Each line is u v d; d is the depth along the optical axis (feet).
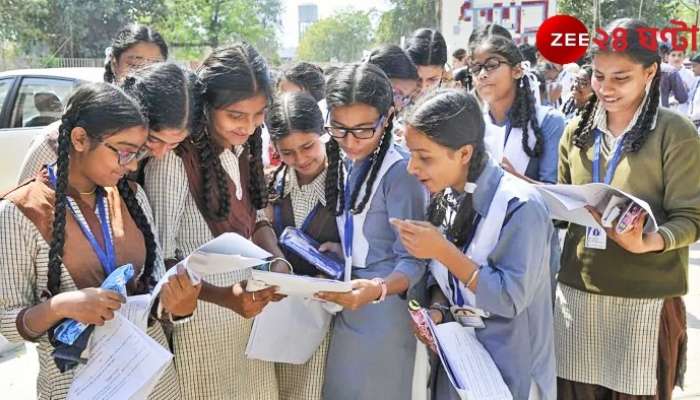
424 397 7.27
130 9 84.48
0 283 5.28
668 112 7.33
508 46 9.60
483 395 5.92
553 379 6.76
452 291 6.77
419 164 6.23
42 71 21.31
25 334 5.31
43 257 5.39
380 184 7.09
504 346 6.48
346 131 6.92
